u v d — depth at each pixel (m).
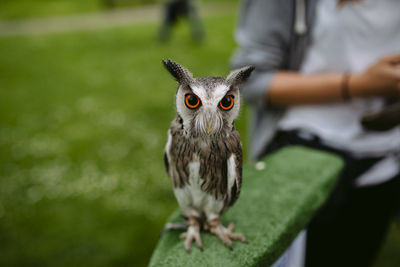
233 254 1.09
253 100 1.65
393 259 2.57
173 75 0.98
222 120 0.94
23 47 8.49
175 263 1.06
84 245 2.72
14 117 4.92
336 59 1.53
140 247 2.71
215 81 0.95
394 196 1.73
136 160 3.84
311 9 1.49
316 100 1.53
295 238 1.28
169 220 1.32
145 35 9.40
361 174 1.63
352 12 1.43
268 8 1.53
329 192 1.47
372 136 1.58
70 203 3.18
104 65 7.17
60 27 10.56
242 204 1.33
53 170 3.68
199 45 8.41
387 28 1.43
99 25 10.79
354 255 1.84
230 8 13.30
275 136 1.77
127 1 14.19
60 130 4.55
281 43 1.59
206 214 1.16
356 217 1.74
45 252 2.67
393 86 1.36
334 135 1.62
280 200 1.34
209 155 1.01
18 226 2.92
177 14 8.31
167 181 3.46
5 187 3.39
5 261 2.58
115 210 3.09
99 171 3.65
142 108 5.13
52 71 6.86
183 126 1.00
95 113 5.00
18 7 13.20
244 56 1.63
